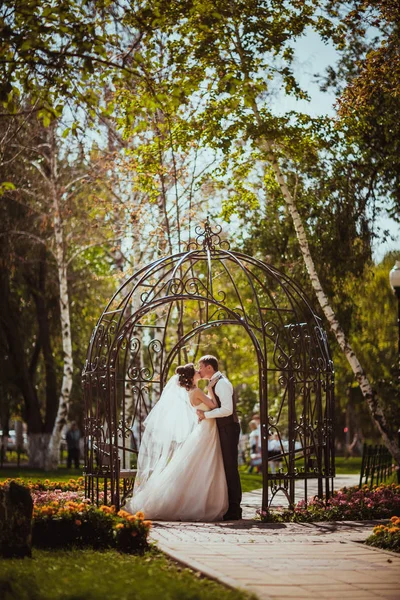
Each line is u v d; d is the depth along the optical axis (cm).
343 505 1059
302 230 1603
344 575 612
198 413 1045
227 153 1525
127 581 572
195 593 524
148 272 1124
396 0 1439
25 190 2148
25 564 650
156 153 1652
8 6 844
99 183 2075
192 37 1359
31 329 2748
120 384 2381
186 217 1912
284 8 1506
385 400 1972
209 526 948
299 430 1098
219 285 2486
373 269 2281
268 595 532
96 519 768
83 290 2664
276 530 908
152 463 1055
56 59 856
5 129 1603
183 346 1323
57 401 2753
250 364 3497
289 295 1153
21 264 2489
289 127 1504
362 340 2573
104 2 937
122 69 920
